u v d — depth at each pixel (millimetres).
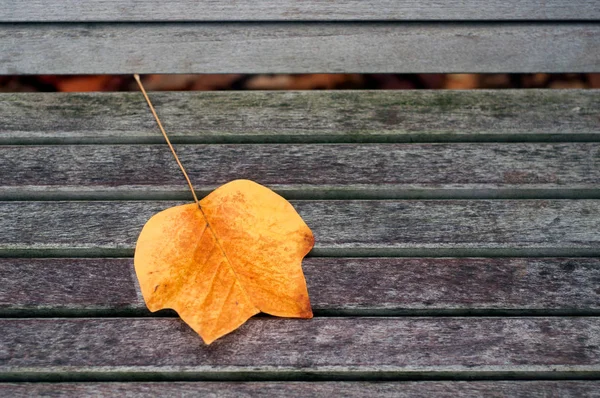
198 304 1487
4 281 1518
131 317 1514
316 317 1511
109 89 1617
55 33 1551
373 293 1517
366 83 1622
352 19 1553
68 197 1536
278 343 1505
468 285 1520
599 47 1558
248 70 1560
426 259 1525
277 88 1623
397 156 1543
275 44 1555
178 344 1505
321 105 1553
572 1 1553
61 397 1497
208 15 1550
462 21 1557
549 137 1553
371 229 1529
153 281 1494
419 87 1624
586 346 1508
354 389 1500
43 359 1502
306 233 1501
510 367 1503
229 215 1503
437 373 1505
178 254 1498
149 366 1500
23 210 1529
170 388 1499
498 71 1562
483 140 1552
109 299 1516
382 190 1538
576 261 1525
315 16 1552
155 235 1500
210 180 1537
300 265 1496
